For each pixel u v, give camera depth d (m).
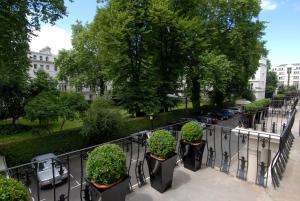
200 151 5.00
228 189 4.23
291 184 4.45
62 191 9.19
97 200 3.02
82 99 17.69
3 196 2.21
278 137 5.28
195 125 5.03
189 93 26.91
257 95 52.09
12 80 18.50
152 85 18.53
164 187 4.09
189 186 4.33
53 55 57.50
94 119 14.64
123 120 15.90
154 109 17.31
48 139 13.80
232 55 25.98
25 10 12.85
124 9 17.03
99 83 38.16
